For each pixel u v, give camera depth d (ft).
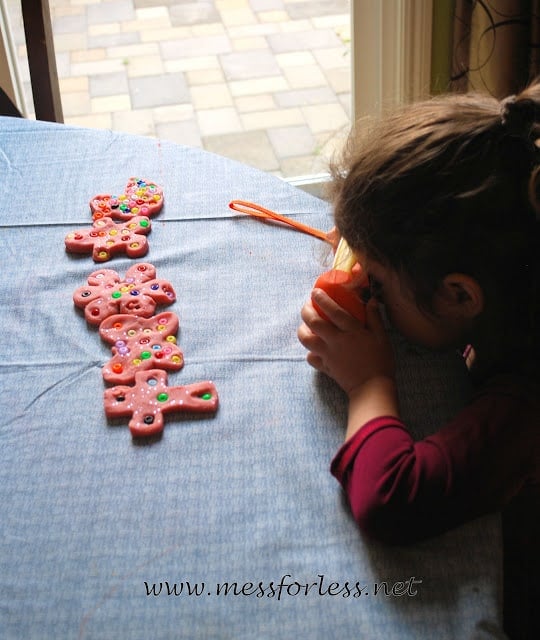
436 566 2.34
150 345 3.09
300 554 2.36
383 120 2.88
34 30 5.08
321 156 7.95
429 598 2.25
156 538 2.41
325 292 2.97
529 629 3.59
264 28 10.73
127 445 2.72
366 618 2.20
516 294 2.56
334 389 2.91
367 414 2.68
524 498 3.28
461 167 2.45
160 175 4.17
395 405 2.75
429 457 2.47
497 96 5.69
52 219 3.86
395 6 5.98
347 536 2.41
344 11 11.08
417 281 2.60
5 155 4.34
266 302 3.33
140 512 2.49
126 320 3.21
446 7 5.85
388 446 2.53
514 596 3.58
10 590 2.29
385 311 3.22
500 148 2.46
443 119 2.58
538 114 2.45
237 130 8.79
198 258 3.60
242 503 2.51
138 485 2.58
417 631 2.17
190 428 2.78
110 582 2.30
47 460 2.68
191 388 2.89
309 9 11.13
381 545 2.39
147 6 11.32
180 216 3.88
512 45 5.54
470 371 3.04
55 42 10.48
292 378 2.97
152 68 9.94
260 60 10.02
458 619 2.20
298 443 2.71
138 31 10.73
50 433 2.78
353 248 2.74
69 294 3.41
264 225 3.80
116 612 2.23
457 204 2.43
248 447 2.70
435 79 6.20
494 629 2.20
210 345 3.13
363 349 2.87
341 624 2.18
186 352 3.10
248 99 9.30
